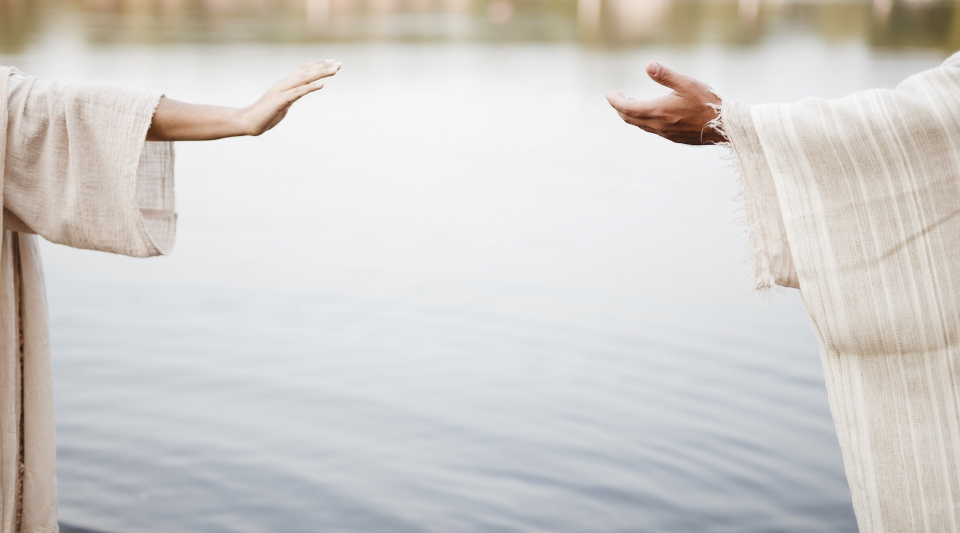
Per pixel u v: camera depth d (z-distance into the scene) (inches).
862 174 66.6
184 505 137.2
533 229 302.0
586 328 212.8
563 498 141.6
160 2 1384.1
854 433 69.9
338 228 298.0
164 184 84.4
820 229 67.5
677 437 161.6
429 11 1621.6
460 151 437.7
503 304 229.6
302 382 181.9
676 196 351.6
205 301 225.8
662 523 136.4
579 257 269.7
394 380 183.3
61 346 193.9
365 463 151.2
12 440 85.0
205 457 151.0
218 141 443.8
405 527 132.5
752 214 69.3
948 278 66.3
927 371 67.5
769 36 1135.6
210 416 165.9
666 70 70.1
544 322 216.5
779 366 192.4
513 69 782.5
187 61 685.3
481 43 1020.5
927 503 68.1
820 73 701.3
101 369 183.2
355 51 880.9
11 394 84.3
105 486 141.6
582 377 186.4
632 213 324.2
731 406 173.8
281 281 243.8
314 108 558.9
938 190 65.9
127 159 76.0
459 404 173.6
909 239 66.5
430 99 608.7
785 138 67.4
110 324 207.5
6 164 78.5
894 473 68.7
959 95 65.4
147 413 165.8
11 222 81.5
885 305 67.1
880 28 1254.9
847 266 67.4
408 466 150.1
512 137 479.5
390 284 243.4
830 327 68.4
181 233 286.2
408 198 342.0
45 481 89.0
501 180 375.9
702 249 279.4
